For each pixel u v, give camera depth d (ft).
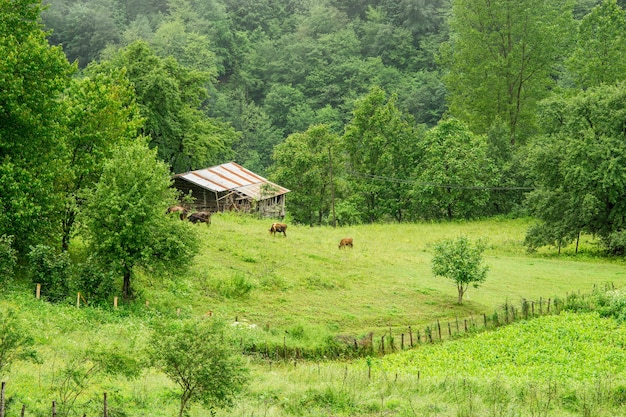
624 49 271.08
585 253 199.00
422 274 157.89
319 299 130.93
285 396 71.36
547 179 205.05
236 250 150.71
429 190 264.72
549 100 235.61
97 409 58.75
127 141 127.44
